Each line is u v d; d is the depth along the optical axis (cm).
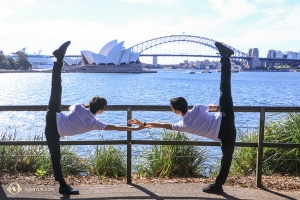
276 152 573
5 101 3484
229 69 411
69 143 445
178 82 8375
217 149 745
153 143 455
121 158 570
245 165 588
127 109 449
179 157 555
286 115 660
